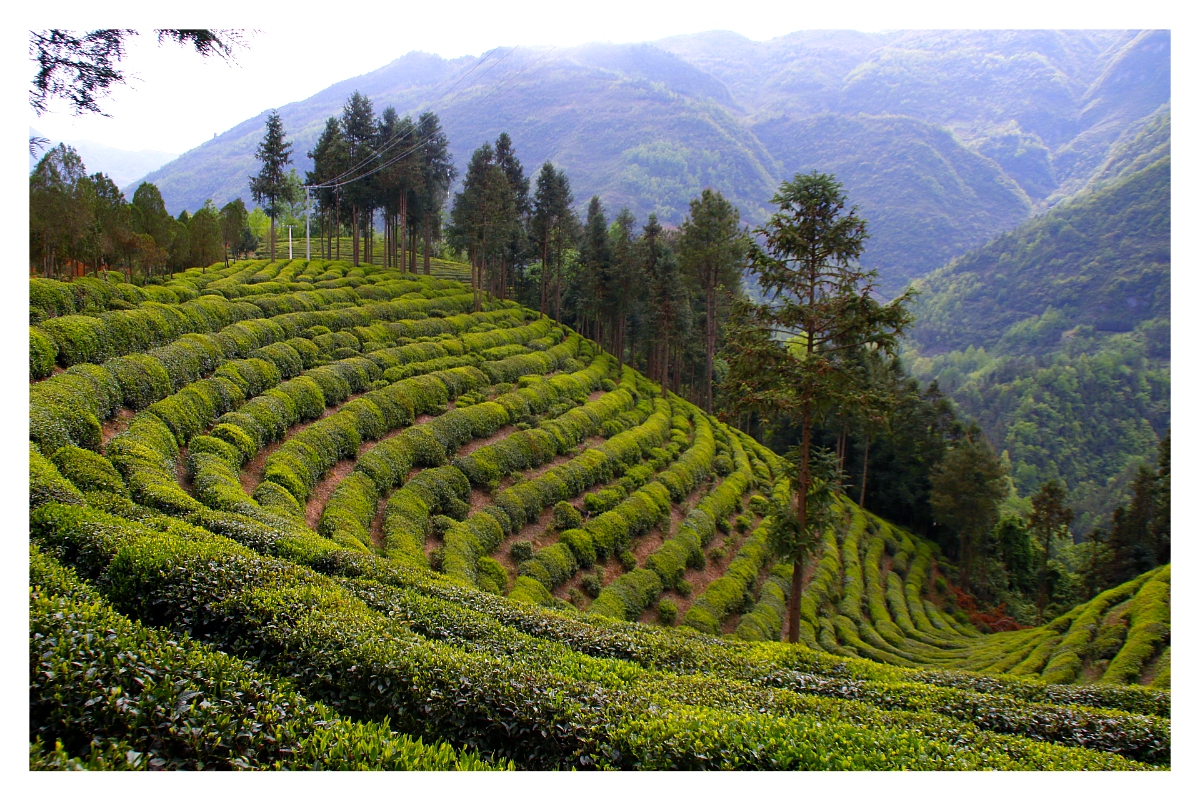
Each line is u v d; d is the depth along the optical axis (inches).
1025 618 1966.0
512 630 549.0
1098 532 1760.6
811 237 852.6
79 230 1151.0
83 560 457.7
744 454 2005.4
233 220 2234.3
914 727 466.9
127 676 304.3
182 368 995.9
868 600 1521.9
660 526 1346.0
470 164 2536.9
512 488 1211.9
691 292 2672.2
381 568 632.4
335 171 2516.0
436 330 1897.1
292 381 1162.6
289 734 300.2
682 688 474.9
